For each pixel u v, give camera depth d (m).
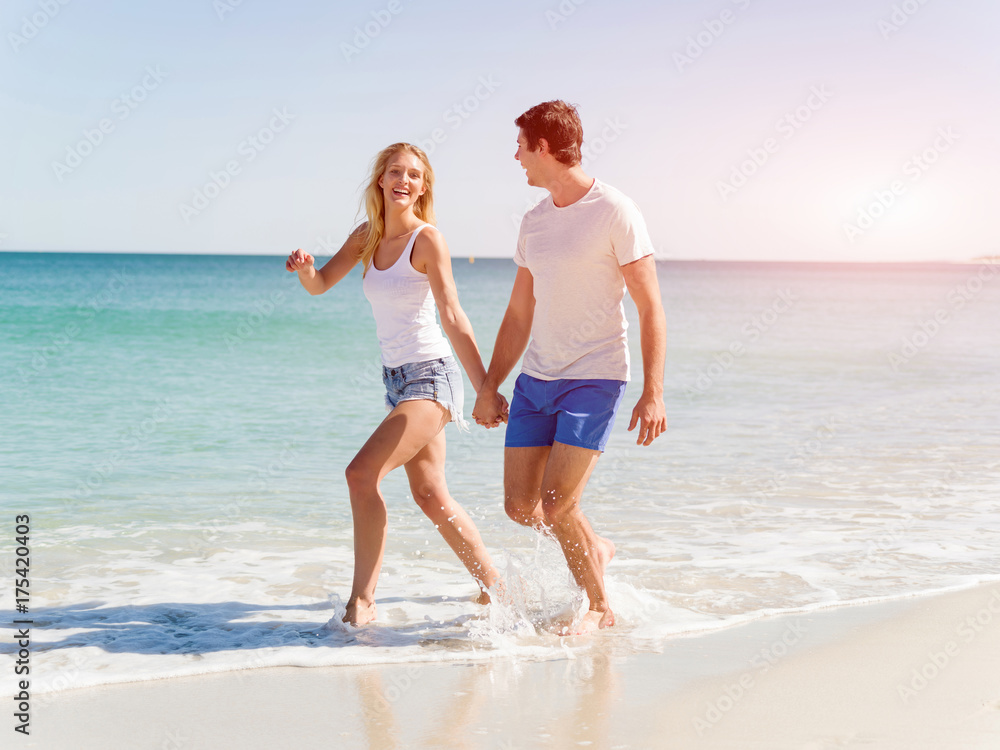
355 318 23.62
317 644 3.03
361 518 3.24
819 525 4.86
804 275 103.69
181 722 2.39
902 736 2.31
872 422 8.74
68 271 63.44
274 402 9.61
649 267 3.09
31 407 8.98
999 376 13.07
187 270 70.19
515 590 3.38
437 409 3.28
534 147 3.14
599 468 6.46
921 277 97.12
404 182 3.39
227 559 4.18
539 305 3.23
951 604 3.51
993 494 5.63
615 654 2.96
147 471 6.16
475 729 2.35
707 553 4.29
